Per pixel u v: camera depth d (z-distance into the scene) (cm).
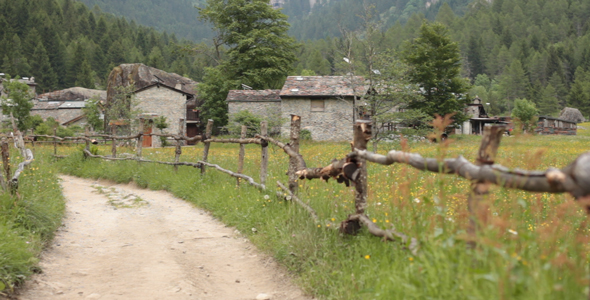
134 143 2931
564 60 15862
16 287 403
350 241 449
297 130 643
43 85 12438
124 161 1377
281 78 5369
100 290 423
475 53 17212
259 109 4094
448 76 3809
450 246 270
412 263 312
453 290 251
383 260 359
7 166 624
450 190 618
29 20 14262
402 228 386
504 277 219
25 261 432
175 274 466
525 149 412
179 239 628
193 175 1069
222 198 817
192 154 1834
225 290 434
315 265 439
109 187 1146
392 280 310
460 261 259
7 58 12244
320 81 4084
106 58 14688
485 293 232
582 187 197
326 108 3872
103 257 538
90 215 796
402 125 2578
